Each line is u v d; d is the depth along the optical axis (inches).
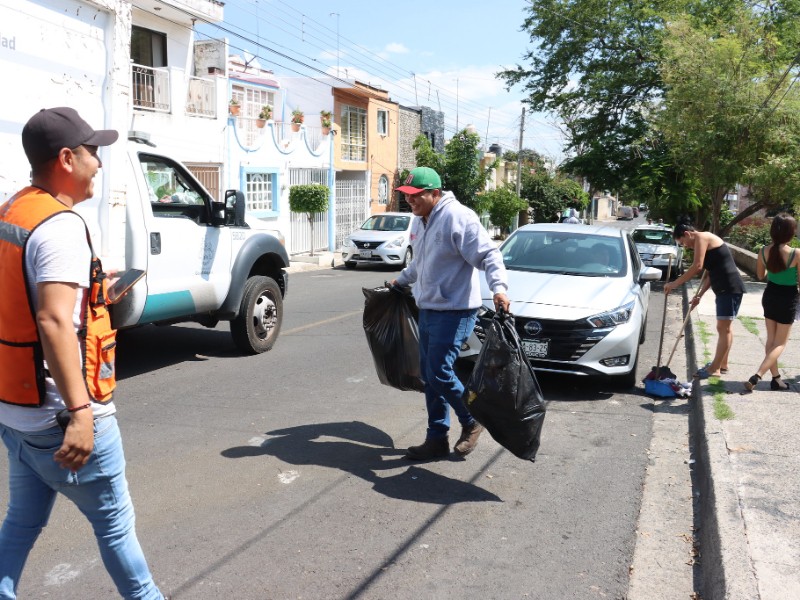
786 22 871.1
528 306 272.1
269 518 163.8
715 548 144.6
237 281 305.7
